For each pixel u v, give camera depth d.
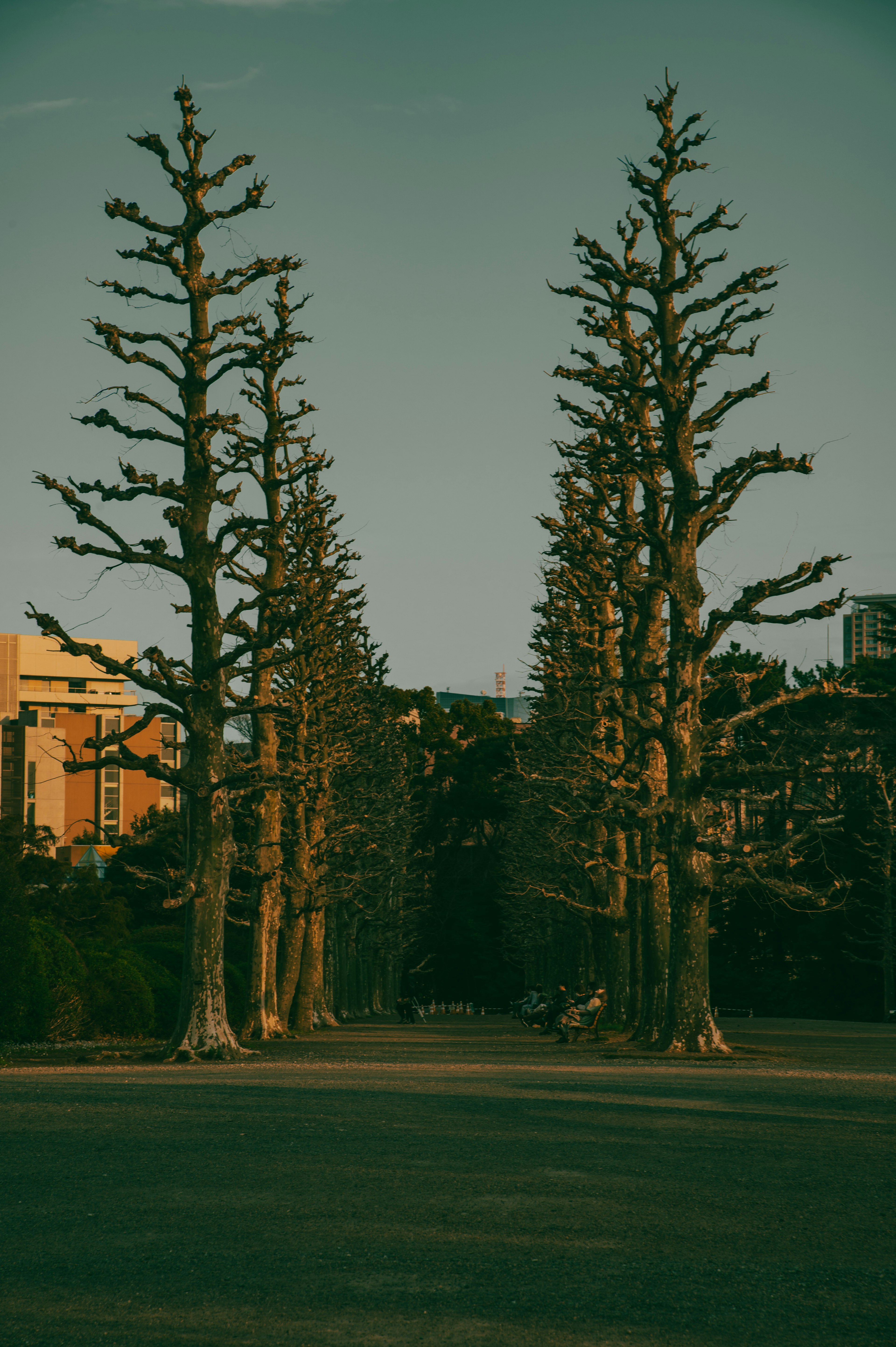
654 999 26.84
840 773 44.03
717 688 25.19
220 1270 5.96
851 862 60.59
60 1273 5.92
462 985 94.38
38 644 146.38
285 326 32.72
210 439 23.05
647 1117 11.23
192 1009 21.80
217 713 22.47
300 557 33.81
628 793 28.84
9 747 128.00
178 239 23.16
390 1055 23.12
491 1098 12.73
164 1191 7.73
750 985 69.38
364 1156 8.95
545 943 64.50
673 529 24.56
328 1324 5.17
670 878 23.97
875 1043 28.84
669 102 25.08
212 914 22.16
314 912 37.91
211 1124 10.62
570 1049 25.14
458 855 93.62
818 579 22.81
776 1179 8.19
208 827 22.33
